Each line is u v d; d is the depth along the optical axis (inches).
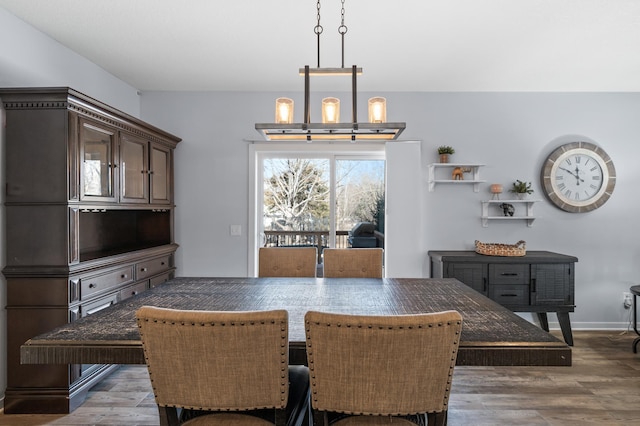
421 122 153.8
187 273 154.9
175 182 154.5
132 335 55.8
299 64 126.2
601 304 152.7
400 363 44.1
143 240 151.3
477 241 147.4
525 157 153.9
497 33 103.9
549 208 153.6
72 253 91.6
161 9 92.2
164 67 128.8
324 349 44.9
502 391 102.3
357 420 52.2
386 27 100.8
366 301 75.9
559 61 122.6
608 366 117.8
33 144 90.1
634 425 86.2
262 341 45.3
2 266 90.8
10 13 93.6
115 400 98.2
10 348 91.5
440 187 154.3
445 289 86.8
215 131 154.5
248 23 99.0
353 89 80.7
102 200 104.0
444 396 46.1
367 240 160.1
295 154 159.6
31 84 100.3
